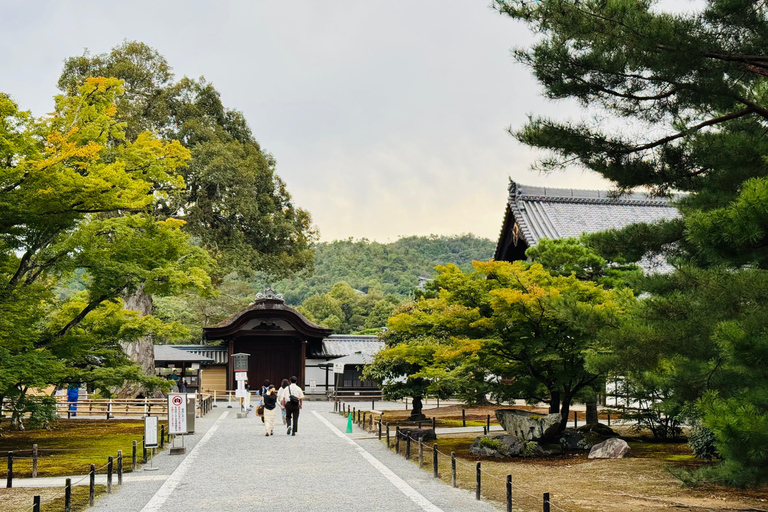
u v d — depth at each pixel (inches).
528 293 724.7
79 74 1770.4
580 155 563.2
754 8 490.0
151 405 1393.9
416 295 1662.2
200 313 2977.4
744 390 386.6
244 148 1937.7
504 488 545.3
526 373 833.5
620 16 477.1
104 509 465.4
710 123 537.6
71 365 948.6
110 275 820.6
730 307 390.9
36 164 727.1
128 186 821.2
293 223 2016.5
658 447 812.6
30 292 797.2
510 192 1450.5
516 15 532.4
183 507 468.4
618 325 493.4
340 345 2246.6
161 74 1809.8
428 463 696.4
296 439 930.7
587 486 555.2
